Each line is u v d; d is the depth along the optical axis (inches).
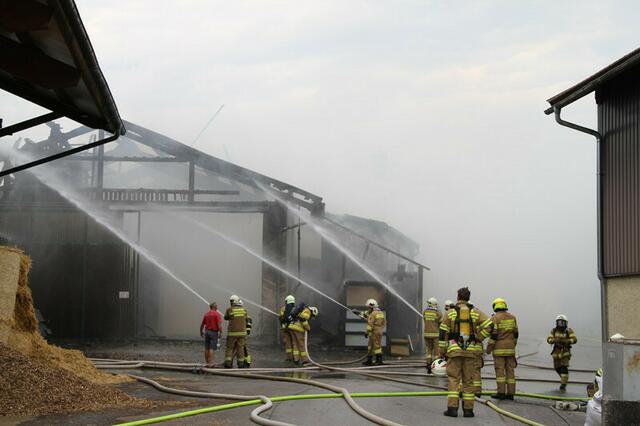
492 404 443.5
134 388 476.7
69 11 250.4
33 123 387.9
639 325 508.7
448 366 409.4
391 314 987.9
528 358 927.7
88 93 338.3
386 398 463.8
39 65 303.9
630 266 517.3
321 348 999.0
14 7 244.1
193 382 542.6
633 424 297.3
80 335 1018.7
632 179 519.2
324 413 391.9
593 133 557.0
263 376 571.5
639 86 516.4
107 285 1029.2
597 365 832.9
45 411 353.7
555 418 412.2
